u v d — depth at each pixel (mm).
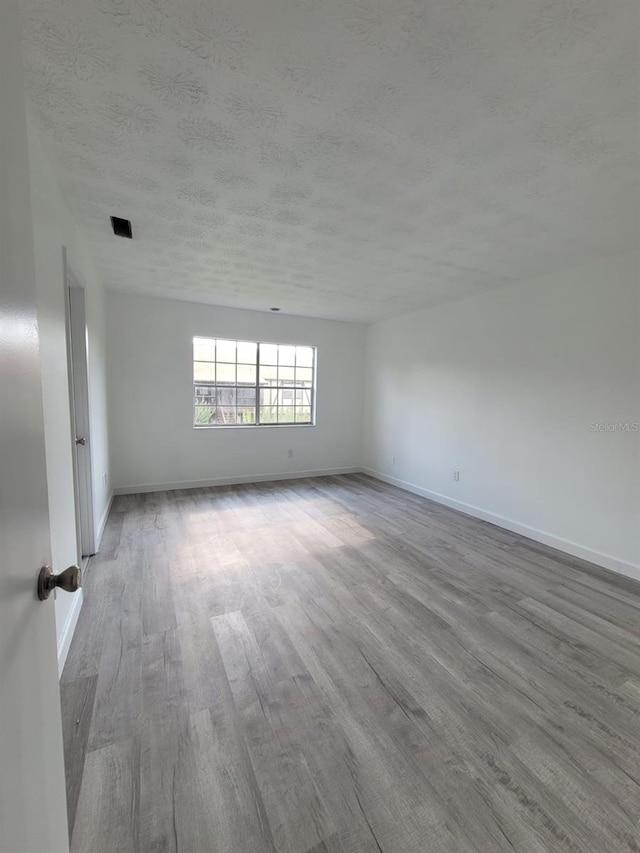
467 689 1737
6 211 598
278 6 1062
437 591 2574
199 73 1293
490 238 2619
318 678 1784
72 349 2846
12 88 646
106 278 3779
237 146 1686
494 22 1096
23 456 663
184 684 1729
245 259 3141
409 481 5141
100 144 1682
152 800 1237
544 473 3414
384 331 5660
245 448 5410
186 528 3631
